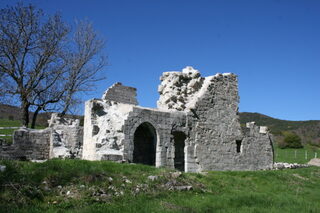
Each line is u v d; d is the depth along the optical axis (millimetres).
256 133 30953
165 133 24188
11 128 36094
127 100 26953
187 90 27328
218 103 28062
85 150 22547
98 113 22500
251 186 18391
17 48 28703
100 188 12273
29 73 29453
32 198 10812
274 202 13852
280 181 20953
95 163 15445
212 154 26828
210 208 11789
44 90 30547
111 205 11070
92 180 12742
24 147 21781
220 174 20734
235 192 15711
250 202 13469
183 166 26281
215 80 28172
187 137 25594
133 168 15625
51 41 30891
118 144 21500
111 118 22250
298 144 65312
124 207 10914
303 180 22672
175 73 27047
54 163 14117
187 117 25828
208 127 27000
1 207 9742
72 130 25859
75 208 10586
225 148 27859
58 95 31172
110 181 13016
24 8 29594
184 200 12547
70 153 21422
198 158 25844
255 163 30203
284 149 63969
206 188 15500
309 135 100688
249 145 29984
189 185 14891
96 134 21781
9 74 28625
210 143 26875
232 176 20609
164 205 11445
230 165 27953
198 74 28125
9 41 28703
